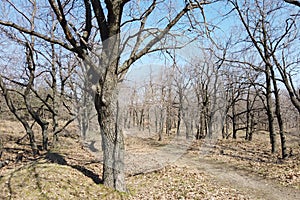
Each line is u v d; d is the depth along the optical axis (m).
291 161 12.19
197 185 8.62
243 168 11.41
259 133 30.94
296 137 23.89
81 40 7.00
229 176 10.10
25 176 7.39
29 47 13.47
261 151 16.23
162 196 7.32
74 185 7.09
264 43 14.04
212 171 10.77
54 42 6.92
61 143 14.89
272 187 8.73
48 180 7.08
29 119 21.69
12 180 7.16
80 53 6.82
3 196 6.39
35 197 6.33
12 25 6.66
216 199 7.33
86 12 7.96
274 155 14.43
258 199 7.54
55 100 15.52
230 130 34.72
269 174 10.26
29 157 11.98
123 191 7.17
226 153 15.02
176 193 7.67
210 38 5.82
